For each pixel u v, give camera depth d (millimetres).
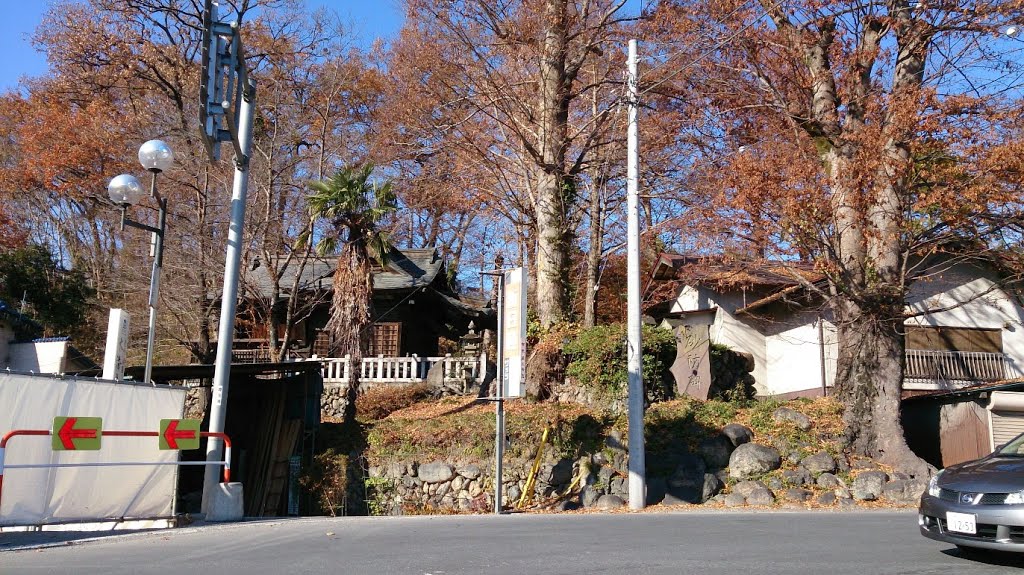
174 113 30219
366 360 25719
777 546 8102
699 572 6449
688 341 23000
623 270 33156
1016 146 14711
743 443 18031
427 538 8898
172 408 11938
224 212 27844
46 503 10430
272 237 29297
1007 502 6523
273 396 22094
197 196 28484
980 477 6910
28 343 24359
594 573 6395
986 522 6582
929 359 24281
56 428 9344
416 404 23906
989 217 16422
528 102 23312
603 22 21562
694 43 18797
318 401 21047
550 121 22406
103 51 32281
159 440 10562
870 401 17875
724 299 26953
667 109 22781
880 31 17953
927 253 18203
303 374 21156
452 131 24406
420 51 22109
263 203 29375
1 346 24328
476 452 19172
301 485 19656
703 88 21453
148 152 12930
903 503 15992
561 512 15930
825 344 24391
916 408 21406
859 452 17812
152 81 31719
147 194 26266
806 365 25094
